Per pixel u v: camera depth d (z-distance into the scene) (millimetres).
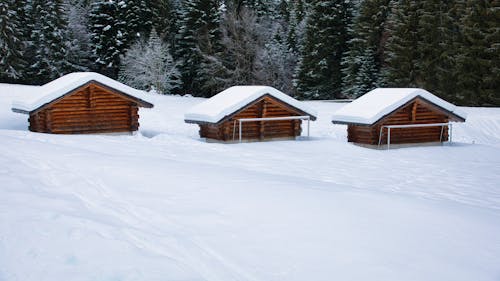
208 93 53250
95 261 5938
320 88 54125
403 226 7910
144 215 7977
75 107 22562
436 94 46594
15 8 49781
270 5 63844
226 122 22906
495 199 12703
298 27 61156
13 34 47219
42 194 8852
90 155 13438
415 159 20719
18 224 6973
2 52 46875
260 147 21438
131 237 6871
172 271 5777
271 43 54250
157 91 48875
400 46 46969
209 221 7738
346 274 6035
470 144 26500
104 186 9672
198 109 23672
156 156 15773
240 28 51438
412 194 12672
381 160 19828
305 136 27078
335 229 7574
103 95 23234
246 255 6484
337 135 29234
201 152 18078
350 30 52531
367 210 8695
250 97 23000
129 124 24047
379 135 23688
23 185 9422
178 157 16047
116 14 51812
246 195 9289
